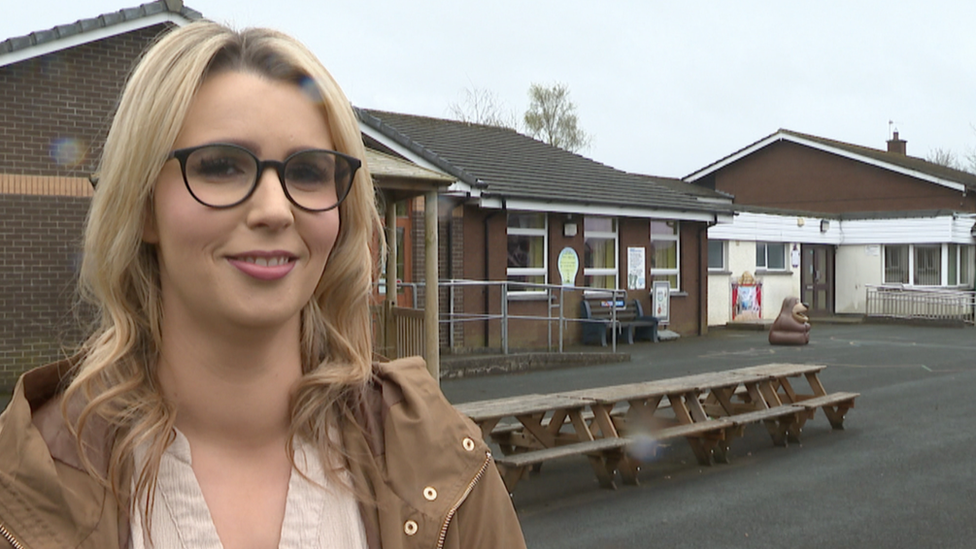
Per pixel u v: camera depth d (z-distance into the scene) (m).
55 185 10.32
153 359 1.09
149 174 1.00
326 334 1.21
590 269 17.27
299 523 1.08
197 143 1.01
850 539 5.16
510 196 14.83
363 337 1.26
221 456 1.08
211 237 0.99
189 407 1.07
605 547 4.98
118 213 1.03
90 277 1.07
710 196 27.42
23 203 10.14
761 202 32.00
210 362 1.06
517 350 14.80
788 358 14.88
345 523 1.12
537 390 10.59
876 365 14.08
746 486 6.43
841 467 7.07
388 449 1.17
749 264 23.08
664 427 7.27
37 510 0.95
